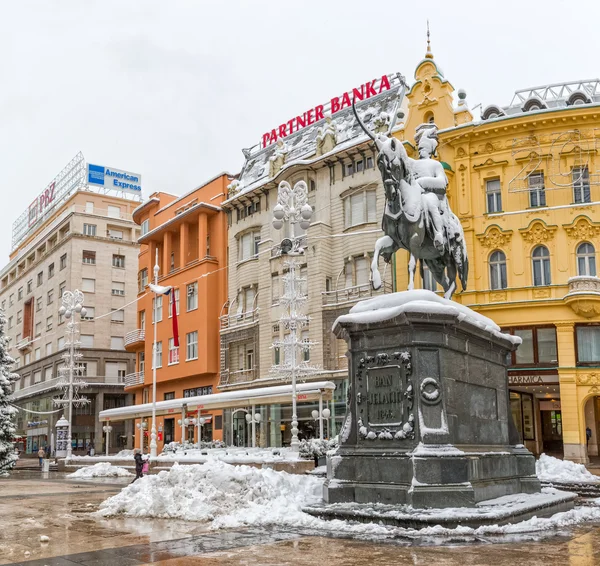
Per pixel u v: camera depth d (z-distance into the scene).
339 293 39.31
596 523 11.62
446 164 36.47
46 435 74.56
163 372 54.03
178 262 55.44
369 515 11.16
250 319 45.94
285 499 13.38
